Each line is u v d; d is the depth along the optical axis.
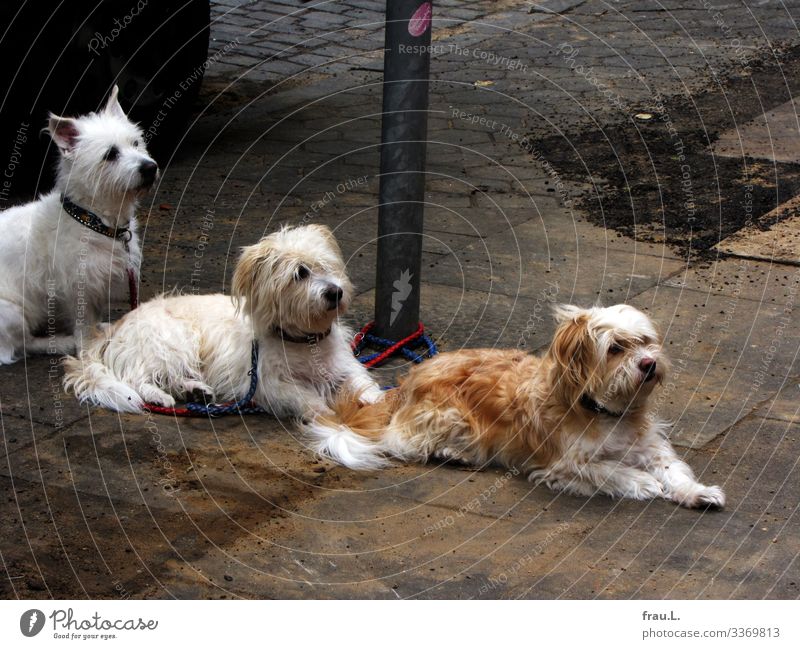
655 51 11.95
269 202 7.78
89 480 4.33
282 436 4.76
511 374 4.59
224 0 13.77
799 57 11.62
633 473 4.23
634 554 3.80
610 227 7.37
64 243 5.24
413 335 5.68
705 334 5.73
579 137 9.26
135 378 5.05
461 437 4.54
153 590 3.61
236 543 3.90
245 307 4.86
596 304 5.58
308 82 10.84
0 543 3.87
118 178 5.09
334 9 13.57
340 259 4.98
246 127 9.49
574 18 13.41
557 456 4.32
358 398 4.94
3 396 5.04
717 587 3.59
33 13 7.48
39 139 7.82
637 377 4.04
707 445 4.59
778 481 4.30
